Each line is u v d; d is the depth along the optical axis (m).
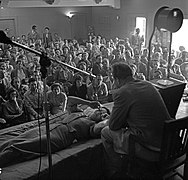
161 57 6.88
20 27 11.84
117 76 1.96
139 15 10.57
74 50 7.99
